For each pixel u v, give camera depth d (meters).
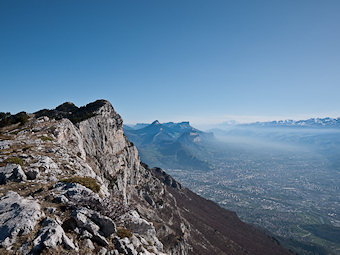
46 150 27.59
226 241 106.75
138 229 17.14
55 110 83.94
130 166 86.12
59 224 12.16
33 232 10.99
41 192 16.16
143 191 88.44
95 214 13.66
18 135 32.91
